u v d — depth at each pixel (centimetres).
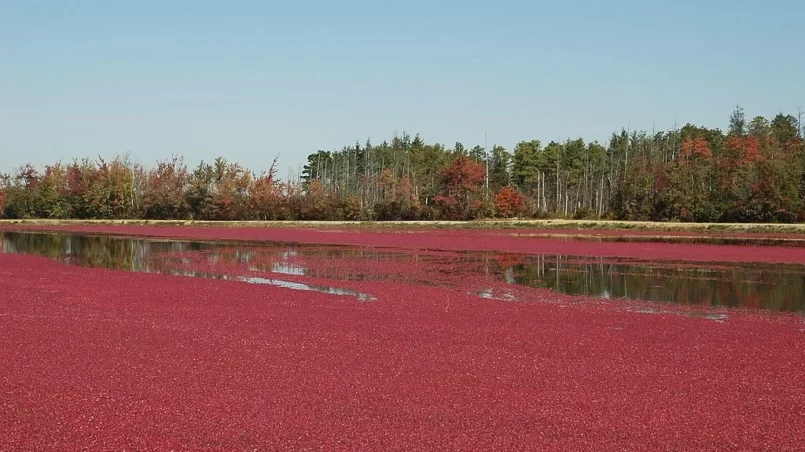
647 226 7844
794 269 3891
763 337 2070
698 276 3600
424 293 2967
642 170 9925
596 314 2464
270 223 9331
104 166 11138
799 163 8225
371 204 10606
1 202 11081
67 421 1254
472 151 14862
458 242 6109
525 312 2492
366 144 15038
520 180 13275
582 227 8206
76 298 2741
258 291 2975
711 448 1163
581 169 12925
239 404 1359
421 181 11762
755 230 7131
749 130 12762
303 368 1641
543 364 1709
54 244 5900
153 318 2297
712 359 1780
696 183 9050
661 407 1376
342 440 1171
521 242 6075
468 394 1445
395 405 1365
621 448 1157
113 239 6575
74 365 1647
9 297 2753
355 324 2214
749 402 1416
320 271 3859
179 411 1312
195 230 8162
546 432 1226
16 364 1650
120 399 1384
